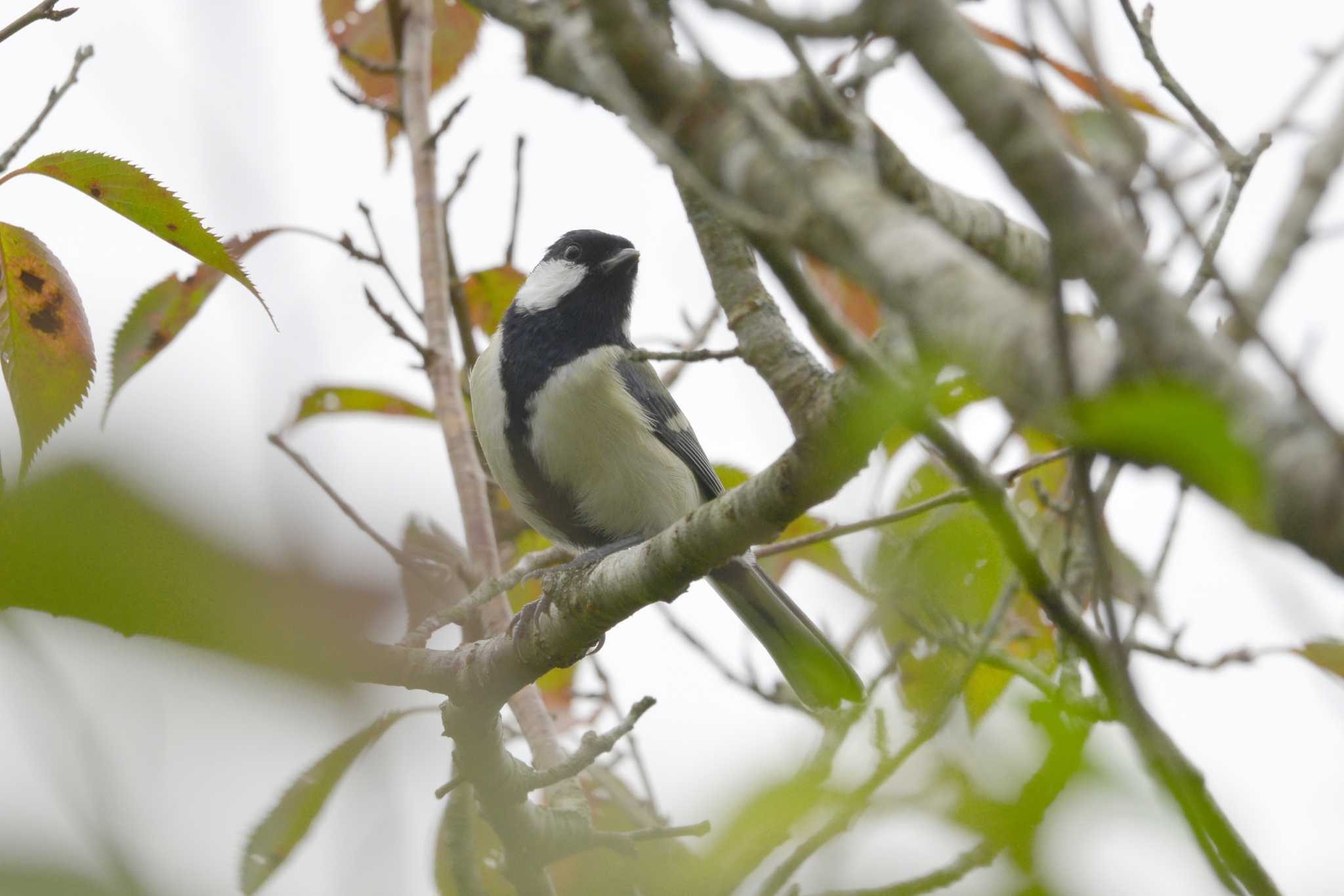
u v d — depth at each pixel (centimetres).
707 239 618
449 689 704
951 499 656
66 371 609
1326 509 209
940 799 351
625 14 396
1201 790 367
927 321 311
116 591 154
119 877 175
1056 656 723
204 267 834
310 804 502
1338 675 612
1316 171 402
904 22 290
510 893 851
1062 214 262
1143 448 228
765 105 418
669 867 598
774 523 619
